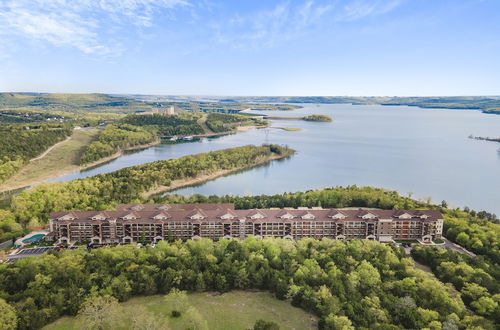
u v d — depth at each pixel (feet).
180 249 638.12
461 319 458.09
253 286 565.12
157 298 529.45
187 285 547.49
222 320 475.72
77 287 517.14
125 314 476.13
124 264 576.20
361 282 539.70
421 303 488.85
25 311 455.63
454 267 581.53
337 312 455.22
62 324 463.01
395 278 555.28
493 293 522.06
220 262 603.67
